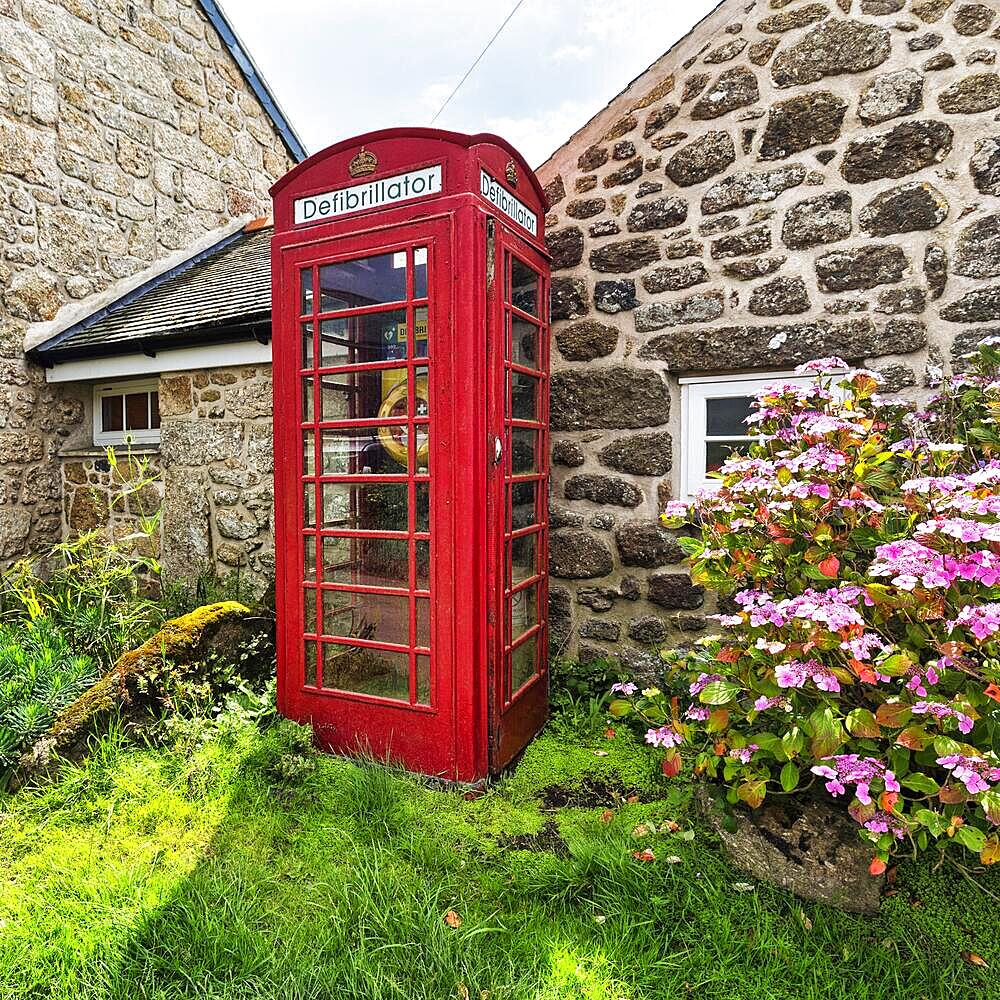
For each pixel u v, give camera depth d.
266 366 4.29
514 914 1.93
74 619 3.99
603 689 3.48
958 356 2.85
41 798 2.46
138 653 3.01
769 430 2.72
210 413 4.52
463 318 2.48
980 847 1.60
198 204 6.71
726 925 1.82
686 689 3.35
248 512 4.41
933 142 2.87
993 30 2.77
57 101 5.31
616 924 1.85
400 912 1.89
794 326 3.12
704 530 2.48
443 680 2.62
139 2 6.00
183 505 4.64
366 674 2.84
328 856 2.19
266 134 7.71
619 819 2.39
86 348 4.81
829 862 1.93
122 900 1.96
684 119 3.34
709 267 3.30
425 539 2.62
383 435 2.72
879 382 2.43
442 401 2.54
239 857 2.18
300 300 2.86
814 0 3.04
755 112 3.18
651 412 3.45
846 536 2.15
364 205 2.67
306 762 2.61
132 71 5.96
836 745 1.75
